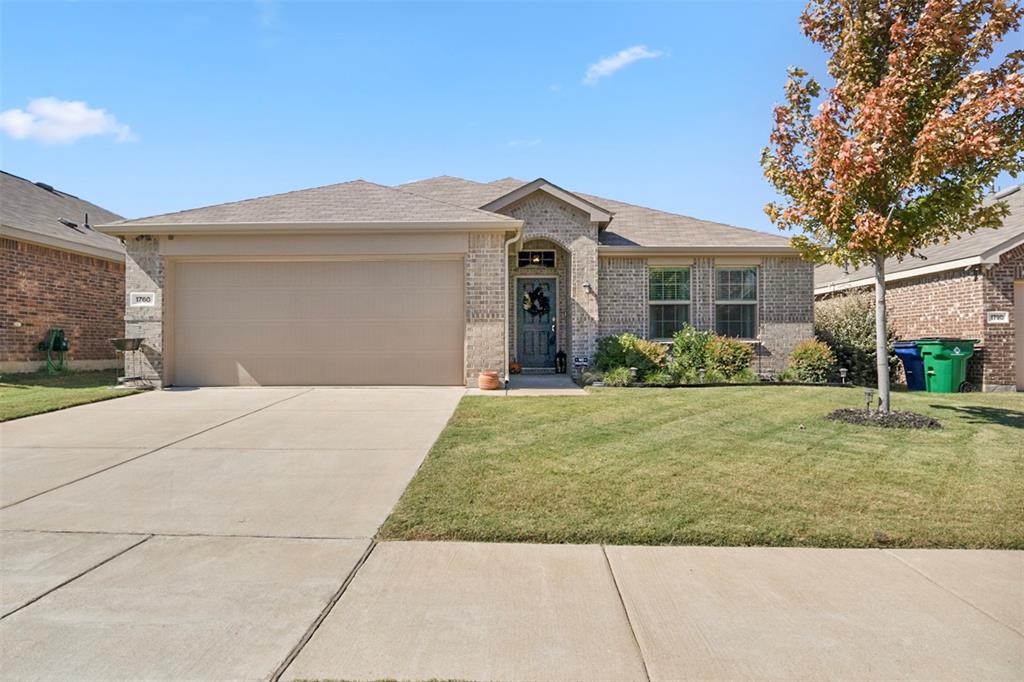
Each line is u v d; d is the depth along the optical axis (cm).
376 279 1130
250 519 436
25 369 1316
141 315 1110
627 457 582
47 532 410
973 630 286
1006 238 1179
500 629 288
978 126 628
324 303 1131
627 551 381
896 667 256
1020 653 267
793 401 944
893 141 671
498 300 1101
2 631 284
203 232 1094
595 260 1378
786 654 266
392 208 1171
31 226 1352
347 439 682
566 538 396
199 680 248
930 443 640
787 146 784
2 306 1262
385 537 401
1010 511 433
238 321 1134
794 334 1408
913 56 678
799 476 516
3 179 1594
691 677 250
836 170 697
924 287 1354
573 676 251
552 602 315
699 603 313
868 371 1334
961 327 1246
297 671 254
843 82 751
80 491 498
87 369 1489
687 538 394
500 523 416
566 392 1054
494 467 548
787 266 1412
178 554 375
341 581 339
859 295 1498
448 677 251
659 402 925
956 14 652
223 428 743
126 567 356
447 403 926
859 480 504
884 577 343
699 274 1409
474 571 352
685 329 1319
